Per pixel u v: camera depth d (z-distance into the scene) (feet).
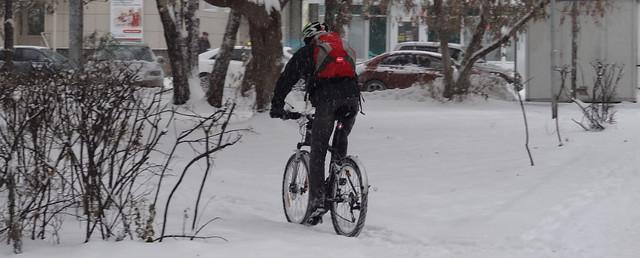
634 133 80.74
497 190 53.11
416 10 125.80
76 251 34.37
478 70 146.61
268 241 37.68
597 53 130.93
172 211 46.85
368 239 40.27
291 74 41.60
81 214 40.93
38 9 200.85
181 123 90.02
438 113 112.27
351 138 81.97
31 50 146.61
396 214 46.68
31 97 35.60
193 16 117.80
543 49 132.57
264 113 88.43
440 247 38.83
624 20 131.23
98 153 36.96
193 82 116.16
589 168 59.98
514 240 39.91
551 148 71.10
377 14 128.57
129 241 35.99
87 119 35.60
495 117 104.27
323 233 41.60
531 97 133.80
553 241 39.40
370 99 135.95
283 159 69.15
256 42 88.94
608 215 44.37
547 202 48.26
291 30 189.88
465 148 73.31
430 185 55.72
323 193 41.91
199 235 39.24
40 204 36.17
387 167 64.03
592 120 84.64
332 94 41.01
